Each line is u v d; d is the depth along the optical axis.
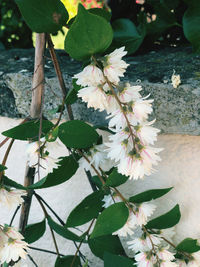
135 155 0.32
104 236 0.42
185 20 0.48
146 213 0.36
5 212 0.50
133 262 0.39
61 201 0.49
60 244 0.50
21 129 0.35
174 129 0.42
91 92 0.31
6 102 0.47
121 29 0.52
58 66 0.38
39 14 0.34
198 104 0.40
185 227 0.45
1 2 0.69
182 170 0.44
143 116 0.32
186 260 0.41
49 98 0.45
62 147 0.47
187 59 0.48
